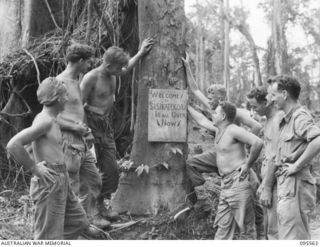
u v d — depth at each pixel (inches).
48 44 366.9
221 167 199.5
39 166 144.5
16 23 401.4
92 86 208.2
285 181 151.9
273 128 176.9
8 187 321.4
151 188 223.5
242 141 192.7
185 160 226.5
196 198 229.1
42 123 145.6
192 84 230.5
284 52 930.1
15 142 139.2
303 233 150.4
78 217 159.9
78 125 186.2
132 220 218.4
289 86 154.9
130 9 315.6
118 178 221.1
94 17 339.0
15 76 353.1
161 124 223.1
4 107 354.0
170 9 225.3
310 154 144.6
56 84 150.1
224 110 198.7
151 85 224.4
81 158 190.5
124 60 206.1
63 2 366.6
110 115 343.3
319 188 285.1
